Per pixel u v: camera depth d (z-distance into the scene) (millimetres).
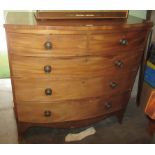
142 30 1767
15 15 1808
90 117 1960
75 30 1485
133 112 2459
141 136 2080
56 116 1850
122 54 1757
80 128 2146
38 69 1590
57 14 1650
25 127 1878
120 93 2000
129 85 2025
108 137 2051
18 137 1927
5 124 2154
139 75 2492
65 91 1737
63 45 1524
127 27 1632
